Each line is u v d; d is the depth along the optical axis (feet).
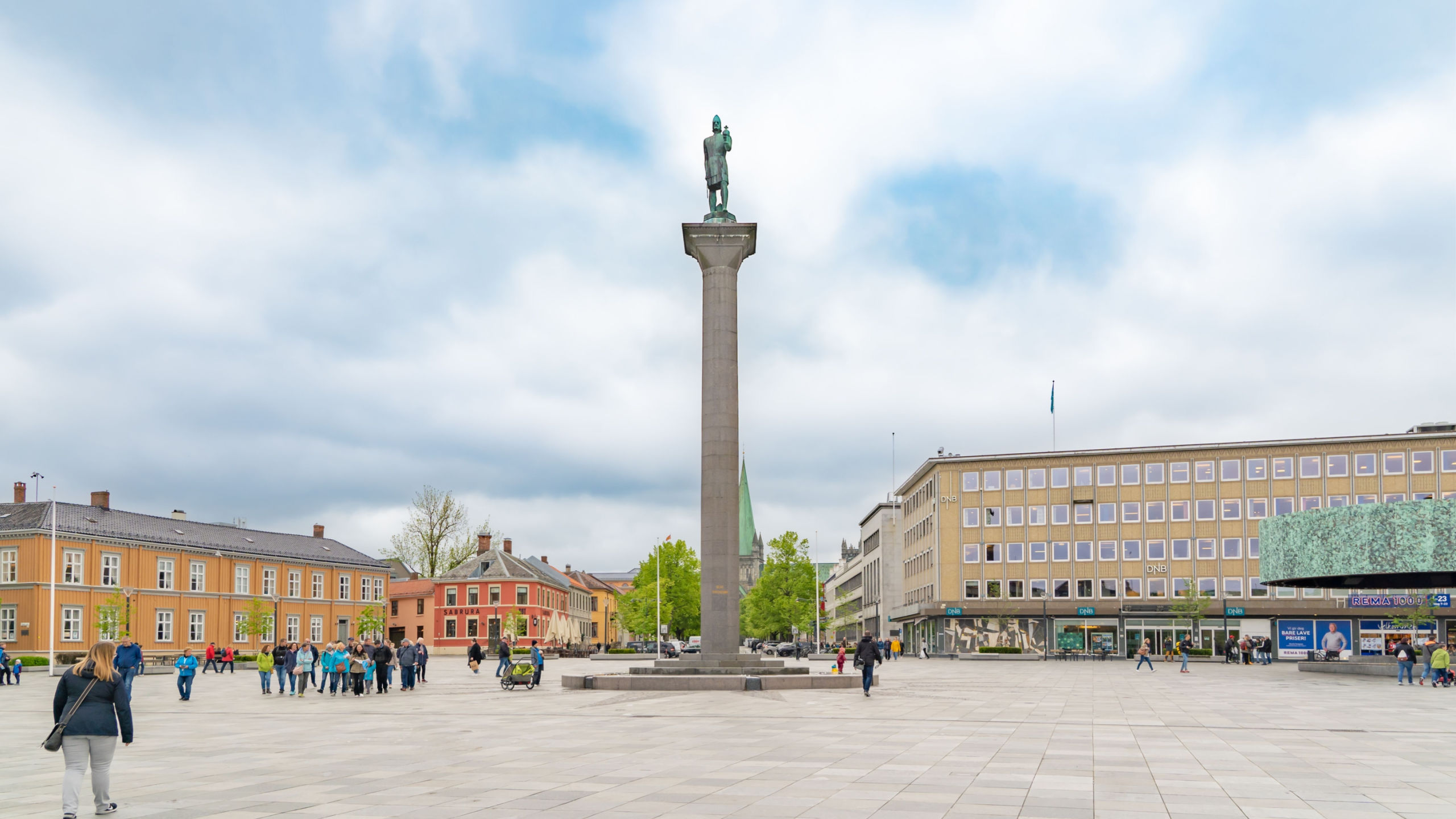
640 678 119.03
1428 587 172.76
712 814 39.42
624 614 394.73
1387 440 269.64
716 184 139.85
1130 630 283.38
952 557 300.40
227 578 298.56
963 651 296.30
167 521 301.22
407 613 380.78
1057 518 293.02
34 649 246.06
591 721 81.00
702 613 128.88
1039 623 290.76
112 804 40.60
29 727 84.43
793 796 43.70
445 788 46.29
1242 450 279.90
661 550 386.11
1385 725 77.25
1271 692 120.57
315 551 340.80
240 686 152.97
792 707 93.97
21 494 286.87
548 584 394.73
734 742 64.85
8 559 252.21
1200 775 49.93
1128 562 285.64
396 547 354.95
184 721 86.58
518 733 71.97
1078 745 62.95
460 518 356.59
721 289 133.59
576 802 42.29
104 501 289.53
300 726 80.28
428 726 78.54
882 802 42.14
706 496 130.41
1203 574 279.49
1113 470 289.94
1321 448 273.95
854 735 69.05
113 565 266.16
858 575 490.90
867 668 106.52
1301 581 174.91
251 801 43.11
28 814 40.70
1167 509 284.20
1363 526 151.94
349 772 51.65
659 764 53.78
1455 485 263.70
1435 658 133.39
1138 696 112.37
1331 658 235.61
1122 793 44.34
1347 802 42.37
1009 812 39.83
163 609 278.05
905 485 351.25
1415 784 47.34
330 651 125.39
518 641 348.59
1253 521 276.82
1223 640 275.59
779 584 409.49
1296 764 54.29
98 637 243.40
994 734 69.51
